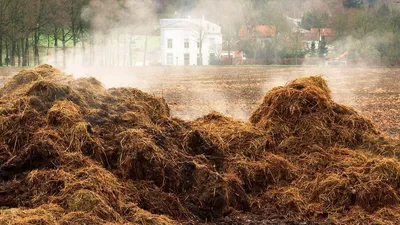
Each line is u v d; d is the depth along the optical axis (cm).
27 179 1116
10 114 1264
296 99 1507
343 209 1217
